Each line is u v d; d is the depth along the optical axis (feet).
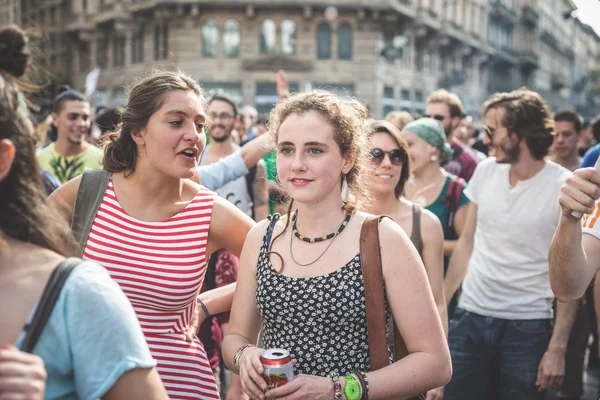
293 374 6.98
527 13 193.98
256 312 7.84
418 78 125.80
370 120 11.64
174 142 8.25
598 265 8.10
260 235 7.79
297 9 107.96
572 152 20.30
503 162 12.42
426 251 11.12
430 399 11.93
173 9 107.34
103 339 4.41
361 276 7.09
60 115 17.87
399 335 7.36
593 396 18.24
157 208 8.52
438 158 14.78
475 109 152.05
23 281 4.37
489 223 12.67
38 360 3.95
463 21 146.51
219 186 12.04
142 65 114.11
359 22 108.37
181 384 8.34
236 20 108.68
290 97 7.60
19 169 4.49
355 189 7.82
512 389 12.23
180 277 8.29
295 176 7.23
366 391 6.73
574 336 17.11
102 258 8.23
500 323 12.44
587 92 277.44
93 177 8.64
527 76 204.44
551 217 12.14
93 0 126.31
